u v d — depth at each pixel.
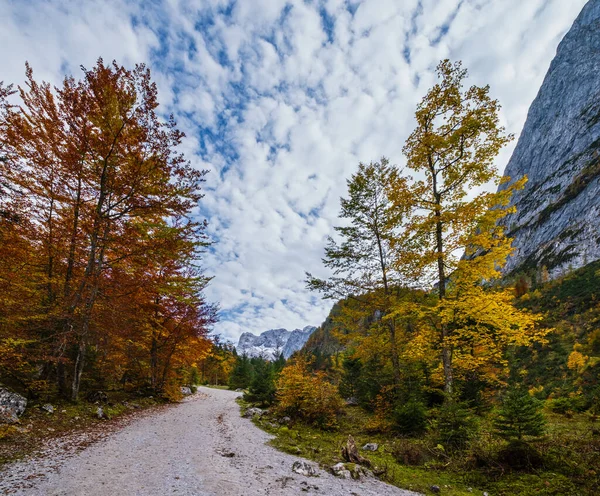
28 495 5.27
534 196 184.50
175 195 14.44
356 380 21.97
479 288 11.52
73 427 10.52
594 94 193.25
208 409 19.86
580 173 150.38
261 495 5.95
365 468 8.01
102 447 8.74
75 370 13.12
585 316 58.00
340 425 13.88
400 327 15.81
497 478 7.12
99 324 14.70
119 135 13.40
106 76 12.93
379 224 15.57
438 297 13.13
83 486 5.84
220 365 59.94
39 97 12.52
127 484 6.09
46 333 13.22
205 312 22.98
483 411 13.70
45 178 12.93
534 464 7.26
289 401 15.05
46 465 6.86
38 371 13.55
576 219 128.00
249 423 15.05
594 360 36.19
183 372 28.91
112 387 19.33
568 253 112.31
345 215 16.34
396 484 7.18
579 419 12.06
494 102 11.55
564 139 197.25
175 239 14.70
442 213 12.00
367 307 15.49
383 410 13.27
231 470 7.43
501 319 10.64
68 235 13.23
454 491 6.75
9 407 9.35
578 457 7.04
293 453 9.63
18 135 11.97
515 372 45.34
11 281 11.48
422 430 11.30
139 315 18.23
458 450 8.71
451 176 12.74
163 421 14.02
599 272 74.44
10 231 11.45
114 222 14.09
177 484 6.24
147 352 21.73
